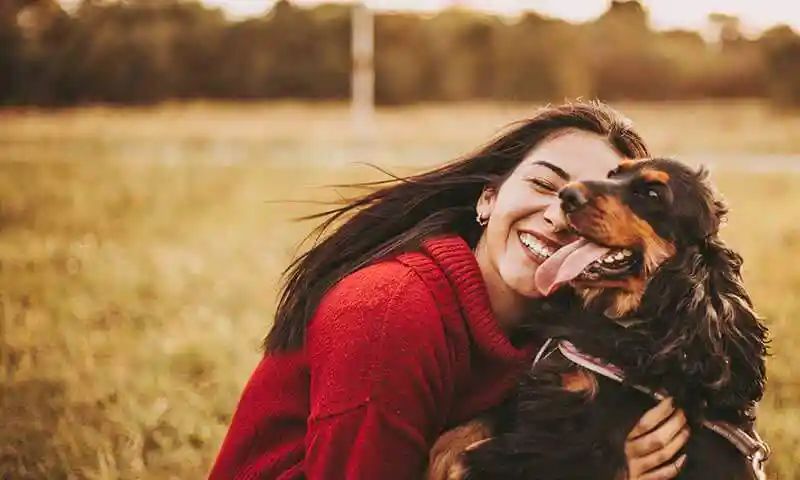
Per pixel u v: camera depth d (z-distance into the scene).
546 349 3.32
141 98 43.38
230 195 13.57
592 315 3.29
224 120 33.56
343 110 39.81
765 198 12.93
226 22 44.81
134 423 4.70
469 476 3.13
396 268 3.14
